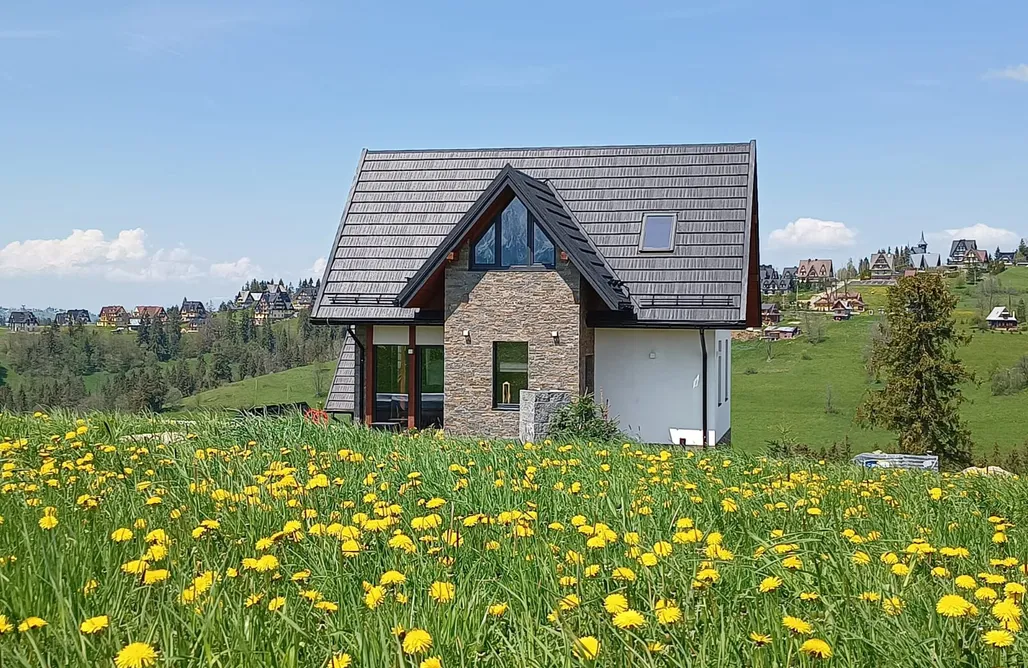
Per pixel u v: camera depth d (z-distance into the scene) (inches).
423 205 1000.2
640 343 890.1
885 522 257.6
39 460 321.4
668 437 884.6
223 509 240.2
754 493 297.7
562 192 982.4
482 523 226.1
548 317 853.2
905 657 138.9
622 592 168.2
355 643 141.9
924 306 1439.5
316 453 352.8
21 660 130.1
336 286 947.3
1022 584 170.9
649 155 994.1
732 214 923.4
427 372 925.2
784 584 174.7
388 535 210.8
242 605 154.9
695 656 137.9
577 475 325.4
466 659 139.2
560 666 136.9
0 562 175.6
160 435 402.0
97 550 189.2
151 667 126.6
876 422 1485.0
